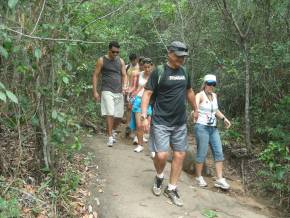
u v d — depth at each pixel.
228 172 5.56
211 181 5.13
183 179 4.79
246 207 4.45
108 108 5.35
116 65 5.36
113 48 5.23
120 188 4.20
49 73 3.62
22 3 3.06
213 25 6.75
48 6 3.40
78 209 3.68
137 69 5.85
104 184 4.25
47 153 3.75
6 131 4.06
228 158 5.84
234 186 5.12
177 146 3.99
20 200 3.36
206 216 3.89
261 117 6.16
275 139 5.68
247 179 5.30
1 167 3.62
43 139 3.69
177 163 4.00
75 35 3.72
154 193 4.12
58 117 3.60
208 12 6.78
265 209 4.56
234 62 6.15
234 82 6.50
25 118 3.57
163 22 8.82
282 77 6.01
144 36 9.16
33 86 3.55
